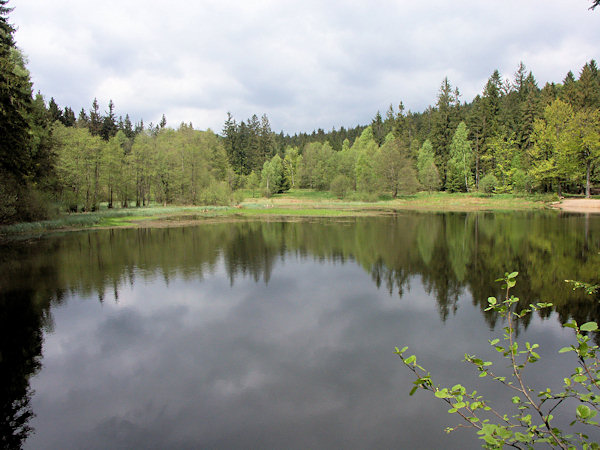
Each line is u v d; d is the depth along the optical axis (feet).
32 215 95.76
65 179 124.06
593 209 135.23
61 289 38.81
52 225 93.76
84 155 135.54
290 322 29.71
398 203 200.95
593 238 68.13
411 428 16.93
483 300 34.53
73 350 25.05
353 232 83.61
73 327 28.91
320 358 23.65
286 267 48.75
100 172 145.79
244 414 18.10
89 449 15.81
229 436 16.52
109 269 47.75
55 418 17.99
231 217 127.95
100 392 20.16
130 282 41.52
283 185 300.81
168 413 18.26
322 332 27.68
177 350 24.97
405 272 45.57
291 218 122.52
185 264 50.70
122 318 30.78
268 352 24.57
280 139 501.15
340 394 19.70
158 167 174.09
